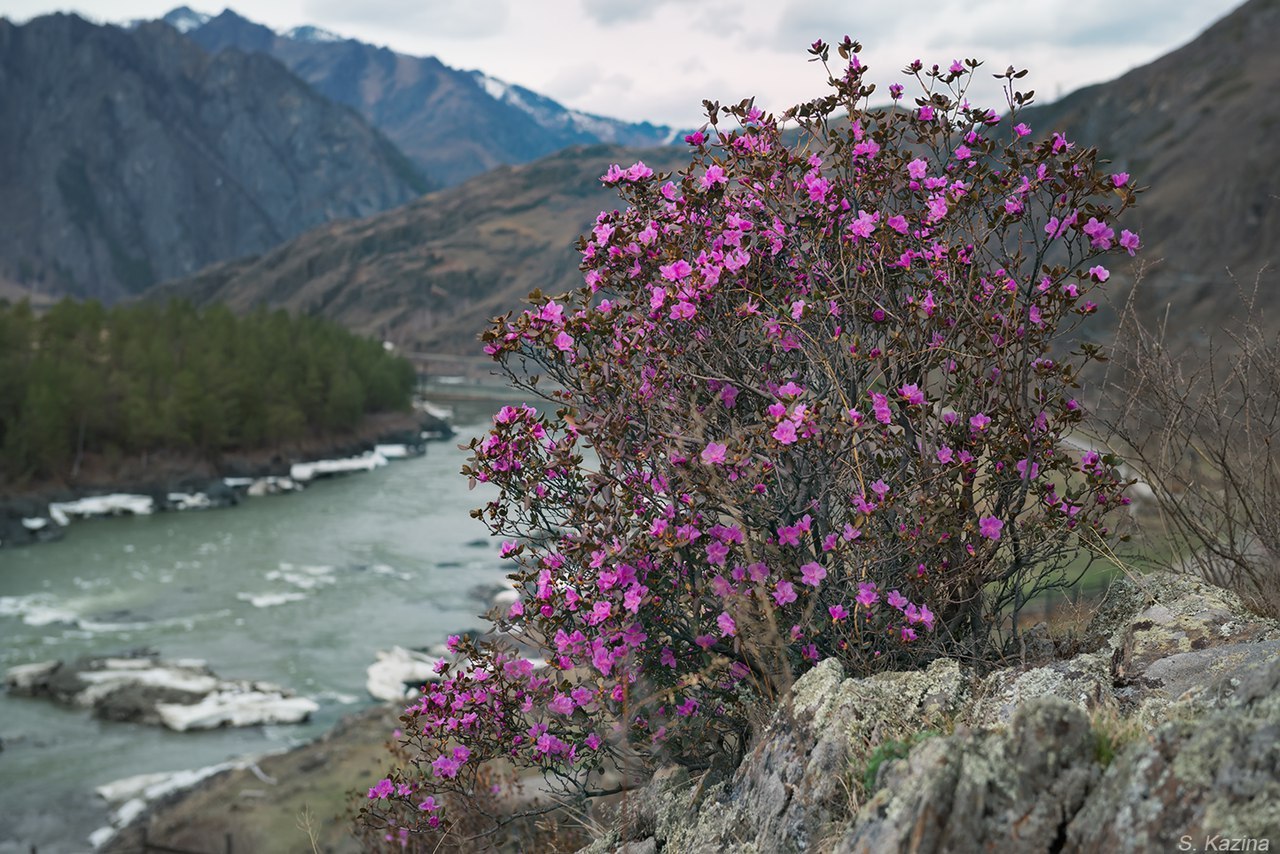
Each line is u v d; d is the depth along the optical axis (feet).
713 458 10.64
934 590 11.64
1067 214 11.50
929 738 8.69
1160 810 6.32
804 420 10.65
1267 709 6.81
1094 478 11.92
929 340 12.09
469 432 558.15
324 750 96.94
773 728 10.83
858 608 11.35
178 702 132.26
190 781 102.94
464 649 13.15
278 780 89.15
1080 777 7.05
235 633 171.01
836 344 11.90
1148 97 610.65
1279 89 531.50
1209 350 12.62
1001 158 11.95
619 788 13.20
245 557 237.45
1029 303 11.53
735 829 10.44
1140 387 11.76
